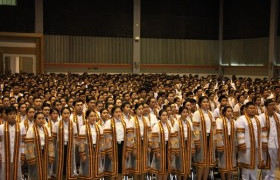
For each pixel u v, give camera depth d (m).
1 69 20.23
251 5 20.64
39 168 5.75
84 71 21.27
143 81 15.16
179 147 6.35
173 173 6.48
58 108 7.59
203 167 6.52
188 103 7.08
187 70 22.52
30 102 8.30
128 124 6.34
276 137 6.46
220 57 22.62
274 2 19.42
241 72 21.47
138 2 21.66
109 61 21.59
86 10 21.16
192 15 22.42
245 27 21.03
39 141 5.76
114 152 6.24
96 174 6.08
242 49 21.30
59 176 6.05
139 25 21.77
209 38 22.66
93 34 21.30
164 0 22.09
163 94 9.43
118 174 6.33
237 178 6.97
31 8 20.30
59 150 6.07
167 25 22.19
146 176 6.93
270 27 19.67
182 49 22.41
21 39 20.47
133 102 8.03
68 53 21.02
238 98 9.04
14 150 5.59
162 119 6.36
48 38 20.77
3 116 5.95
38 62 20.61
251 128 6.34
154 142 6.30
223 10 22.41
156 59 22.14
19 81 13.71
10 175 5.59
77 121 6.70
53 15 20.73
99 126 6.20
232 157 6.48
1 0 19.94
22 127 5.76
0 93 10.15
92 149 6.06
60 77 16.16
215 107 9.10
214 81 14.09
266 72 20.02
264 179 6.73
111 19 21.52
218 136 6.44
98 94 9.90
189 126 6.45
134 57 21.77
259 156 6.38
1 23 19.95
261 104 8.27
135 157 6.35
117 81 14.75
